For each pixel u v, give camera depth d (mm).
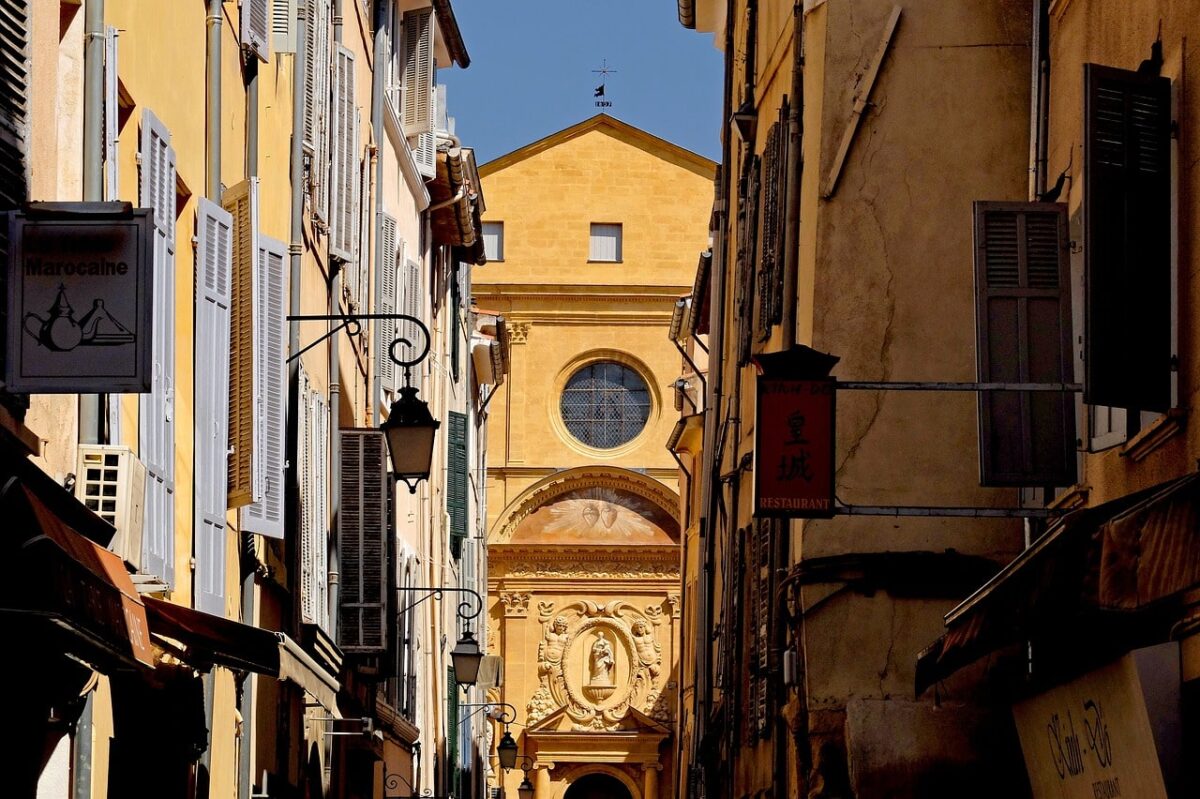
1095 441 14109
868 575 18375
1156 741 11266
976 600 12398
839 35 19391
